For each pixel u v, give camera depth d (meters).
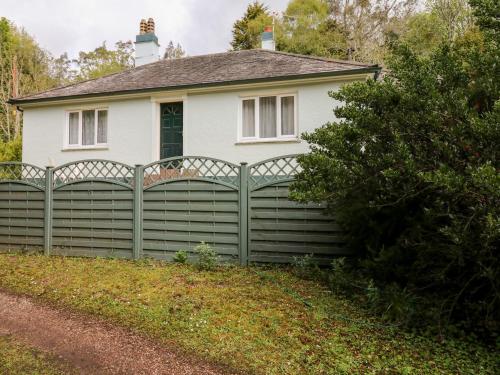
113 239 7.22
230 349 3.69
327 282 5.75
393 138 4.06
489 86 3.76
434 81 3.94
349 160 4.20
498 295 3.79
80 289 5.32
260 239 6.55
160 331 4.07
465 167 3.51
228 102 10.40
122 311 4.58
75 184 7.48
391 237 5.04
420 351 3.76
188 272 6.14
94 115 11.87
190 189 6.88
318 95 9.60
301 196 4.34
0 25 29.52
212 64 12.27
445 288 4.46
